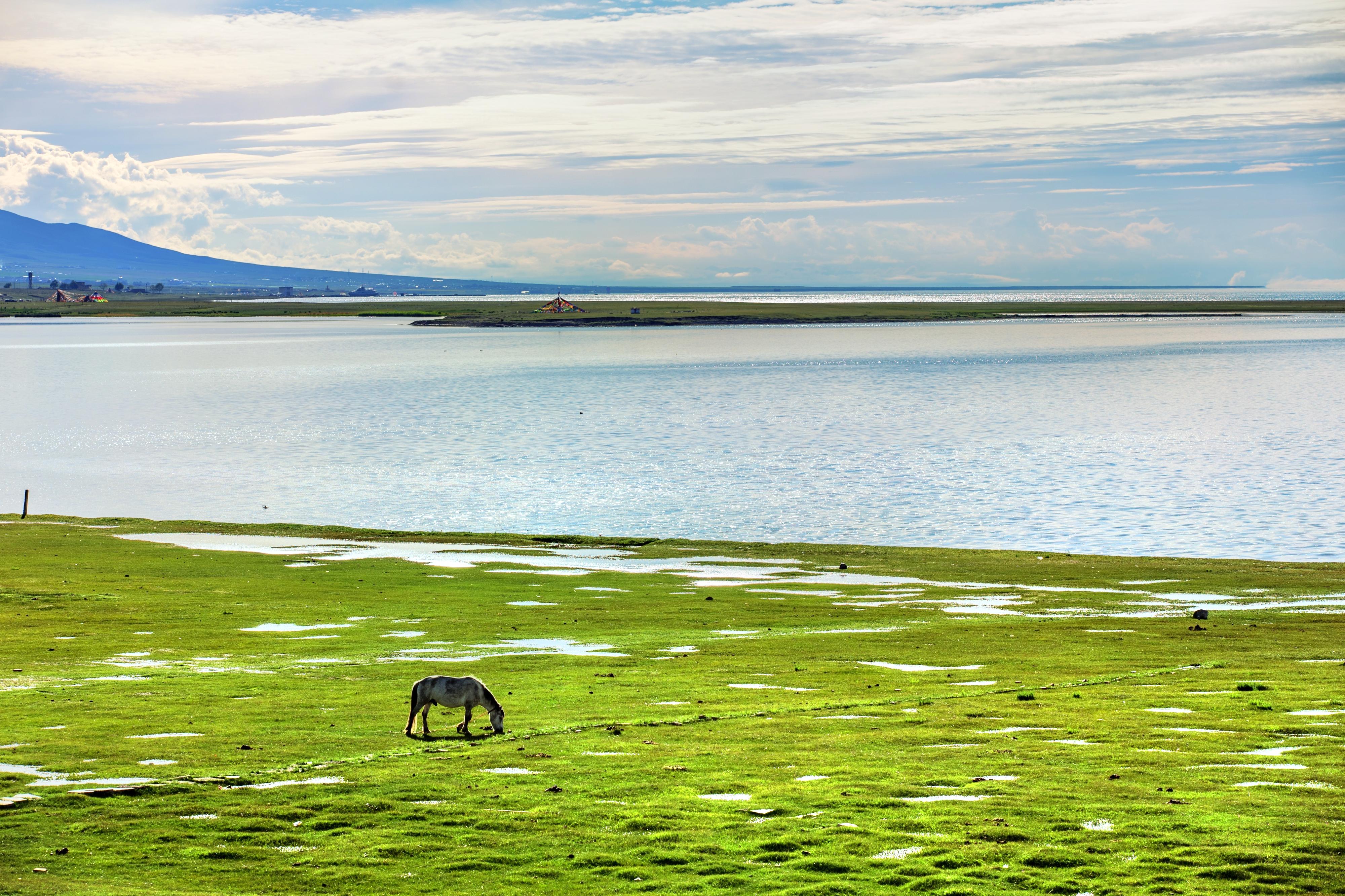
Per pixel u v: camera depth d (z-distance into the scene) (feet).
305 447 506.07
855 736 103.14
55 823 78.02
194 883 67.05
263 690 128.77
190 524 313.12
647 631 176.65
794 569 251.60
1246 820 75.10
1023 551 289.74
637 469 438.40
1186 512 344.90
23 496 382.01
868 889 65.21
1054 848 70.59
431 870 69.26
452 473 429.79
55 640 165.68
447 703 105.91
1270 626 177.99
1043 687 130.72
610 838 74.59
